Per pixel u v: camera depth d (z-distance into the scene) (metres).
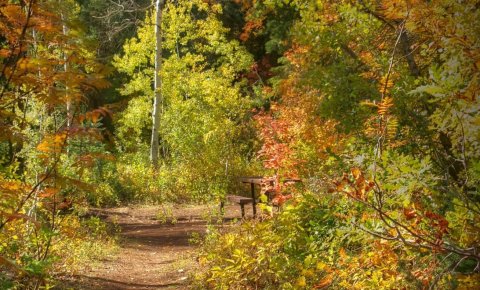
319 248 6.40
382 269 4.77
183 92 26.80
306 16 8.42
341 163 6.66
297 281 6.23
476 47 3.96
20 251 7.16
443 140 6.43
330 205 5.64
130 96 33.03
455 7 4.12
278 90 12.09
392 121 4.92
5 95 4.43
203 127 24.28
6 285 5.44
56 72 4.37
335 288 5.89
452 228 4.37
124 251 12.34
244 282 7.39
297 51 10.95
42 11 4.11
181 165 23.83
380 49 8.20
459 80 3.95
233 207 18.95
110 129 31.22
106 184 20.91
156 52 25.59
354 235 5.41
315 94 10.41
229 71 26.33
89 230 13.30
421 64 7.57
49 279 7.81
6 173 6.94
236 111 24.61
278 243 7.09
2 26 4.15
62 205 7.01
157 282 9.25
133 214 19.02
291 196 8.23
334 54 8.96
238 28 30.88
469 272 4.75
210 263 8.97
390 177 4.45
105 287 8.62
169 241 14.05
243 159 23.77
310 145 9.15
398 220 4.52
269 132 11.29
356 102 7.71
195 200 21.61
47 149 4.89
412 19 4.56
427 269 4.59
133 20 32.41
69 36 4.31
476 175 4.23
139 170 23.44
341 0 8.33
